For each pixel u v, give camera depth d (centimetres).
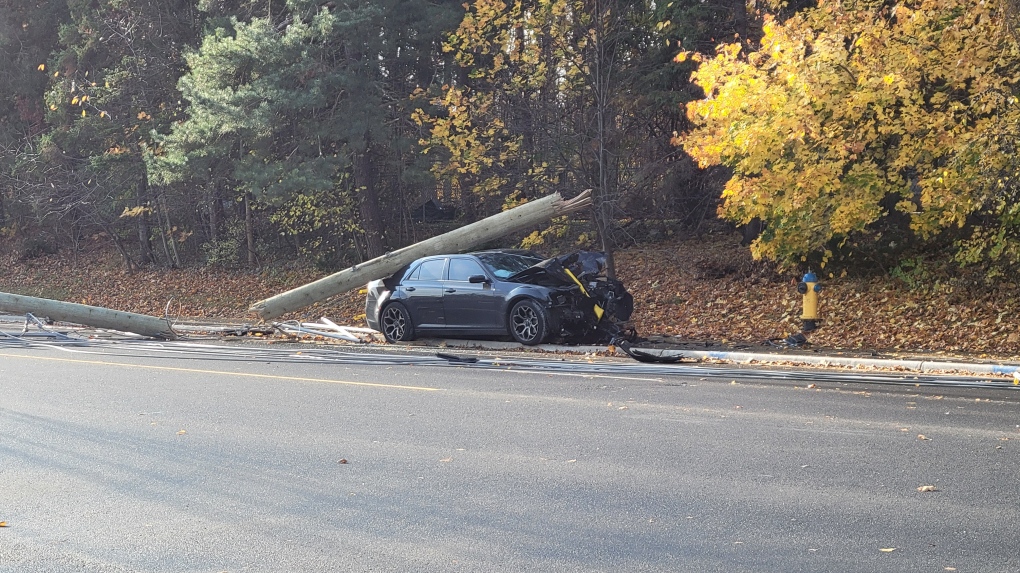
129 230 3781
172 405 965
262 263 3219
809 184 1377
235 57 2428
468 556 475
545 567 456
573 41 2016
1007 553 459
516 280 1546
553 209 1734
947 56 1289
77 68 3447
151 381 1152
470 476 641
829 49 1265
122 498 603
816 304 1502
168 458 716
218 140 2548
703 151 1414
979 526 502
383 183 3000
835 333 1634
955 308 1631
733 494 579
